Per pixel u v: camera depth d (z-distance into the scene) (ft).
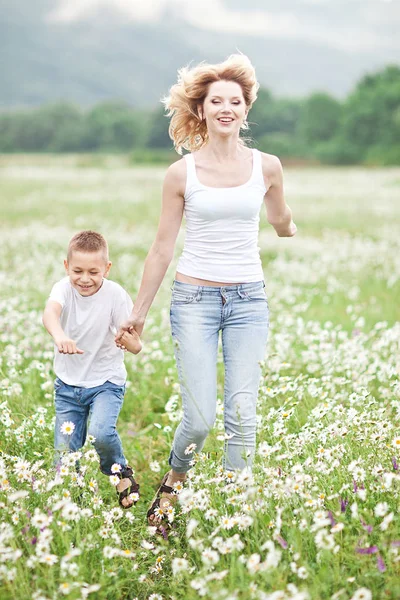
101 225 108.58
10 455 26.99
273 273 71.00
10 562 18.93
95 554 20.29
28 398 31.19
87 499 22.39
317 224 114.21
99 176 272.10
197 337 23.32
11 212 131.03
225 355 23.86
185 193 23.24
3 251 82.02
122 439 32.63
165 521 24.17
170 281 63.77
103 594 18.76
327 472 22.07
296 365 38.32
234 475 21.88
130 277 68.08
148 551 21.31
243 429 23.36
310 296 59.47
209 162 23.35
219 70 23.56
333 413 27.61
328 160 524.11
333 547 18.47
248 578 18.21
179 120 25.18
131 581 20.51
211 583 17.87
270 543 17.61
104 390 25.07
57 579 18.39
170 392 37.32
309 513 20.45
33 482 22.33
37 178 257.75
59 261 74.33
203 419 22.99
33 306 52.80
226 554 19.69
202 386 23.27
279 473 22.50
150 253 24.07
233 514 21.56
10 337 40.98
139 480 28.66
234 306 23.47
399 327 39.93
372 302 57.88
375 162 464.24
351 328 48.75
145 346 42.22
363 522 19.57
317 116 598.34
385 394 31.76
